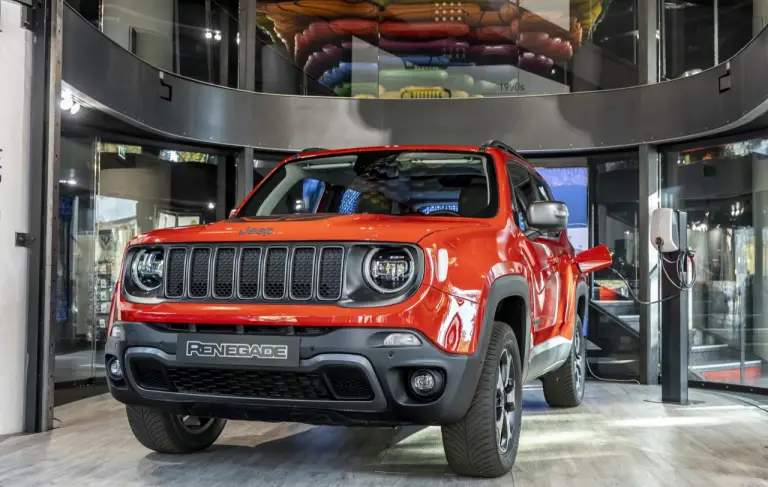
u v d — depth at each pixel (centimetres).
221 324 278
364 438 398
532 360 371
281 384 274
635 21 777
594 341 729
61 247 590
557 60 829
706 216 655
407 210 352
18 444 379
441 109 720
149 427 339
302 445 378
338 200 371
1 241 409
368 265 269
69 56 500
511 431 322
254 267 282
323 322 264
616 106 679
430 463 338
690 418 473
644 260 672
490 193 355
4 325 409
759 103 526
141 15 671
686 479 311
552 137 700
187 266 291
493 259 302
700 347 657
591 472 322
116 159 649
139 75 602
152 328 288
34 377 416
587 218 733
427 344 262
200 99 675
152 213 682
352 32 848
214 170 721
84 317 615
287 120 717
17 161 417
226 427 428
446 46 866
